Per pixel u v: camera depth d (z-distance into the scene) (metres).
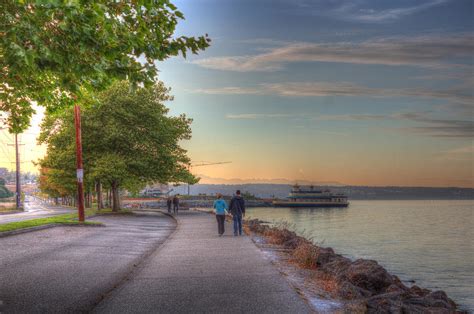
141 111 45.81
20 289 9.87
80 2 7.00
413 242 54.59
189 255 14.45
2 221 32.50
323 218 115.06
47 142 48.66
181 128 51.44
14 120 12.91
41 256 14.66
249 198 198.88
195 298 8.50
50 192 99.50
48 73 9.90
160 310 7.74
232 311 7.52
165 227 29.72
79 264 13.27
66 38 7.64
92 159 45.12
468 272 30.42
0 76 9.99
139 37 8.35
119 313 7.66
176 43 9.07
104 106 45.09
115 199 48.34
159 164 47.62
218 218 21.16
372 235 63.69
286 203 191.00
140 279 10.55
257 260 13.07
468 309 18.94
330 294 9.02
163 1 8.62
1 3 6.92
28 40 7.36
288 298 8.34
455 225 94.12
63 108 11.81
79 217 27.33
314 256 13.21
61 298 9.05
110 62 8.28
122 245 18.56
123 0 8.57
